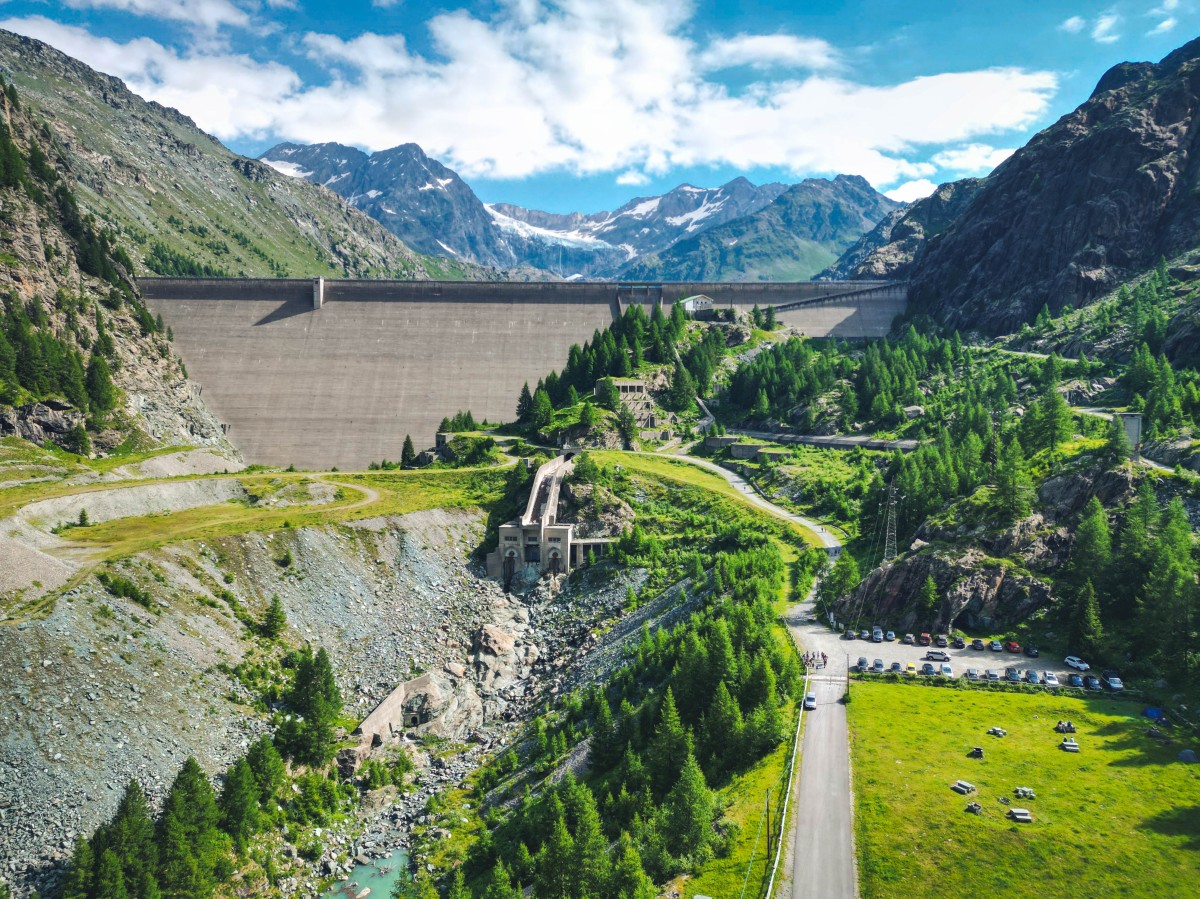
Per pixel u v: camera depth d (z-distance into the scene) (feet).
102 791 414.62
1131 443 583.17
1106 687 436.76
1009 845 313.94
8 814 390.83
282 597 614.75
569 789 392.06
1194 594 442.91
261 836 430.61
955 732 394.52
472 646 645.92
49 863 382.01
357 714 548.72
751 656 454.40
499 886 341.21
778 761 376.27
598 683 554.46
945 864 307.17
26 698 430.20
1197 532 510.17
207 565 602.44
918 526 636.89
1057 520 552.82
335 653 597.52
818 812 338.34
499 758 517.96
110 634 487.20
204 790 409.49
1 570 486.38
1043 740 385.70
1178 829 319.06
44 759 413.18
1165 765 361.30
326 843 446.19
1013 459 573.33
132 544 593.42
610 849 353.31
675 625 584.81
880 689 442.09
